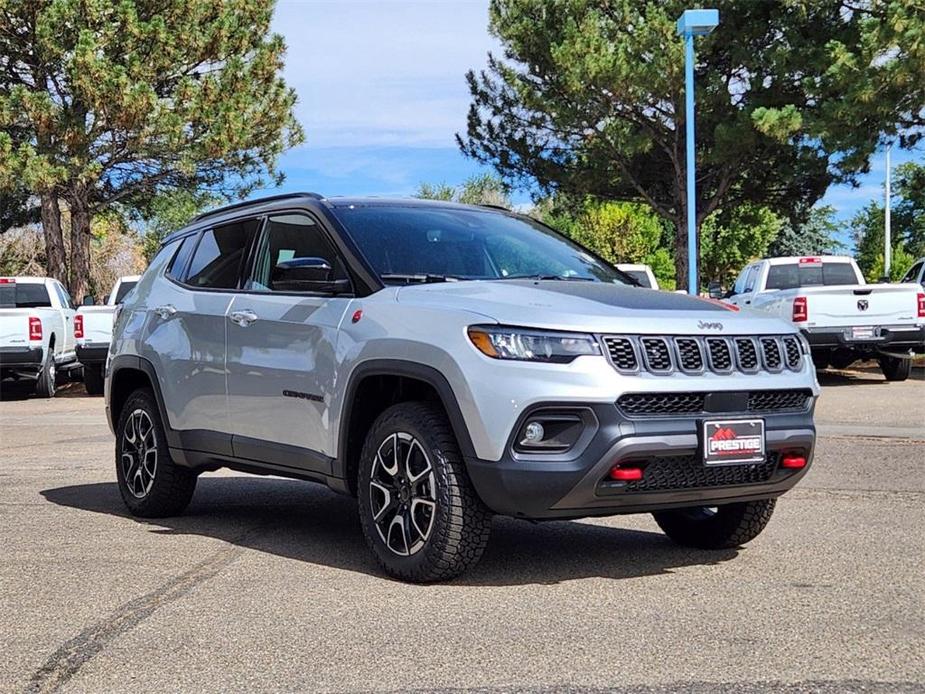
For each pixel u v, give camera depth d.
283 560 5.83
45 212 27.39
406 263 5.85
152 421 7.10
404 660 4.07
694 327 5.15
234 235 6.83
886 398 15.69
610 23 26.08
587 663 4.00
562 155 30.41
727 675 3.84
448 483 5.07
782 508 7.25
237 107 25.98
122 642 4.37
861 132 21.52
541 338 4.90
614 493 4.91
